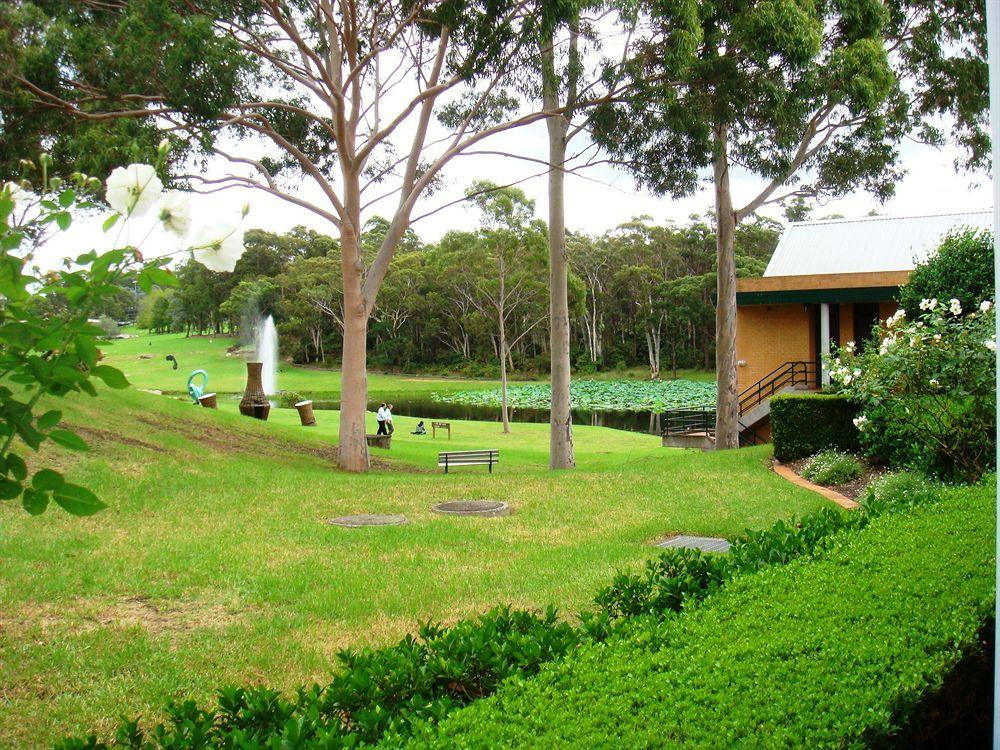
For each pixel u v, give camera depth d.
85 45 12.45
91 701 4.51
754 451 15.34
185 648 5.38
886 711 2.45
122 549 7.79
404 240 70.56
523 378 69.44
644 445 25.91
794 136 17.88
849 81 14.66
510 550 8.51
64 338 1.98
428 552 8.40
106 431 13.15
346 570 7.54
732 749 2.21
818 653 2.92
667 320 63.31
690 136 14.64
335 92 14.30
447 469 17.06
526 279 36.41
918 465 10.41
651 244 64.62
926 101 19.44
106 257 1.92
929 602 3.45
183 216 2.01
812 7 14.66
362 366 16.39
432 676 3.05
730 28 14.16
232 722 2.85
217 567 7.44
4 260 1.92
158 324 97.94
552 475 14.17
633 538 9.07
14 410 2.01
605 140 15.16
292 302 69.62
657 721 2.39
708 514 10.24
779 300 20.48
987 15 2.57
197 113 12.19
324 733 2.34
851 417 13.34
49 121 13.04
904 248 22.16
